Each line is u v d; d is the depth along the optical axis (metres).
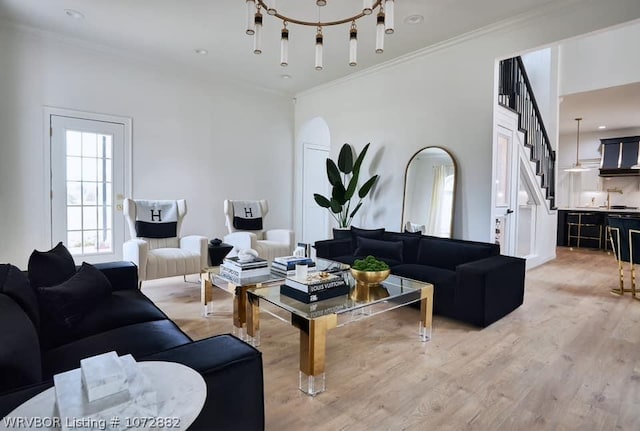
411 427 1.66
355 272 2.59
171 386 0.98
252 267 2.88
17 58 3.78
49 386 0.97
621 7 2.92
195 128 5.07
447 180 4.07
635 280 4.57
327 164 5.11
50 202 4.02
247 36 3.91
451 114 4.05
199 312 3.23
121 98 4.44
